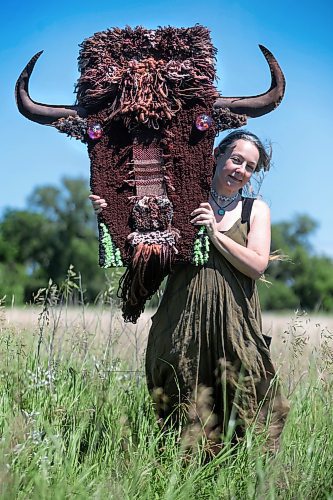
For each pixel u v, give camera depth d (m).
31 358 6.66
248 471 5.10
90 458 5.20
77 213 65.75
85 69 5.64
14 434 5.00
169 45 5.62
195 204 5.56
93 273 62.75
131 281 5.61
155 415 5.86
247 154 5.70
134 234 5.55
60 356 6.83
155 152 5.60
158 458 5.32
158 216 5.52
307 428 5.92
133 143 5.60
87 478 5.00
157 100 5.53
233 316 5.60
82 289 7.42
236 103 5.60
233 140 5.76
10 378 6.18
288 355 6.87
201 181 5.57
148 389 5.95
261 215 5.83
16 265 64.31
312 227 73.88
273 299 47.34
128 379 6.74
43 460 4.83
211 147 5.58
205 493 5.03
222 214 5.78
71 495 4.57
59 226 65.81
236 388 5.57
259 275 5.65
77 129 5.60
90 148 5.63
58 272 63.12
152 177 5.59
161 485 4.98
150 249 5.50
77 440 5.40
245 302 5.64
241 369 5.58
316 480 5.00
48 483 4.67
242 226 5.76
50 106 5.64
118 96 5.59
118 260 5.58
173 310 5.68
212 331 5.60
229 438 5.55
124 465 5.15
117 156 5.61
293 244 74.25
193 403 5.61
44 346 7.16
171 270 5.57
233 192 5.79
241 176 5.73
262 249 5.71
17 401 5.57
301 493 4.78
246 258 5.59
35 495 4.46
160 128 5.59
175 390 5.70
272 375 5.68
